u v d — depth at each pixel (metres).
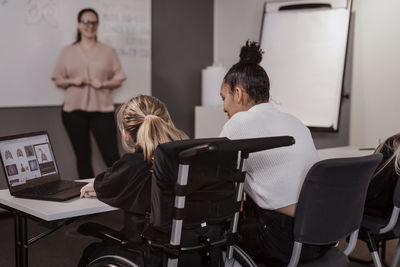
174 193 1.49
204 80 5.07
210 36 5.56
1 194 2.07
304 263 1.81
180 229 1.46
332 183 1.68
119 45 4.75
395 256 2.42
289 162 1.78
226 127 1.83
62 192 2.03
